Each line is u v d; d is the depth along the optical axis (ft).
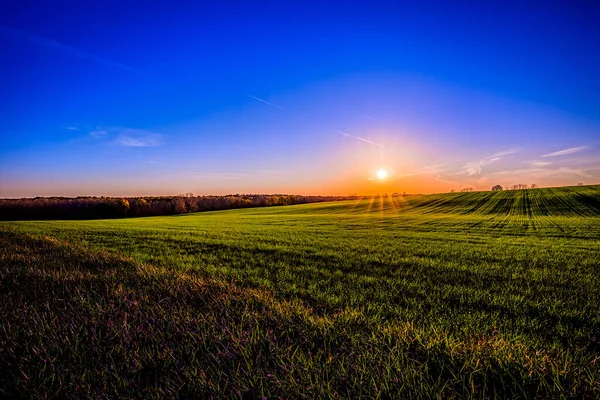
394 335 11.71
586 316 18.29
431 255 43.21
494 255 43.32
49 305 15.01
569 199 202.08
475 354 9.98
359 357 9.64
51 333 11.52
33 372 9.12
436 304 20.36
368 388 8.24
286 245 53.78
